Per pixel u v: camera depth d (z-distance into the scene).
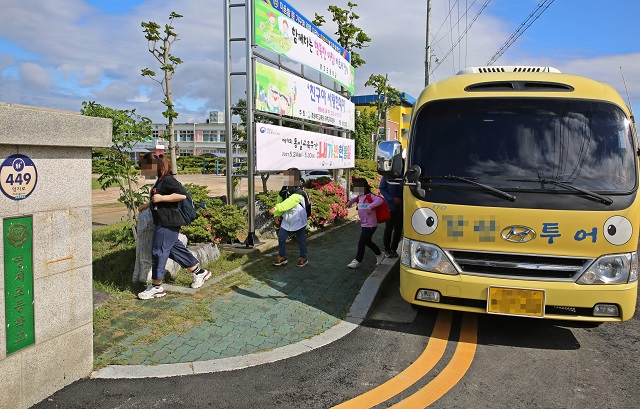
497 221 3.98
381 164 5.03
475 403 3.30
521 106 4.41
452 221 4.09
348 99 13.55
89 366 3.51
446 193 4.16
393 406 3.24
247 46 7.43
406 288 4.31
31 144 2.84
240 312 4.91
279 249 6.80
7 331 2.84
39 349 3.08
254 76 7.54
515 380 3.65
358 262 6.80
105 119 3.38
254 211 7.76
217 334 4.33
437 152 4.37
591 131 4.20
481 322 4.95
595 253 3.85
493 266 4.02
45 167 3.04
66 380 3.31
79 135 3.18
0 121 2.62
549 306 3.94
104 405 3.12
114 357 3.80
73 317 3.34
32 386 3.04
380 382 3.57
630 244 3.87
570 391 3.49
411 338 4.47
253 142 7.63
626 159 4.06
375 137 29.88
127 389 3.33
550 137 4.22
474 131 4.39
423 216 4.22
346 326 4.67
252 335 4.34
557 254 3.89
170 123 11.51
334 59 11.88
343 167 12.84
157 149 8.34
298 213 6.72
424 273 4.17
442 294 4.11
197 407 3.14
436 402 3.30
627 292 3.83
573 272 3.90
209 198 8.33
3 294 2.80
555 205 3.89
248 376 3.59
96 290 5.39
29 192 2.93
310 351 4.08
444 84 4.83
